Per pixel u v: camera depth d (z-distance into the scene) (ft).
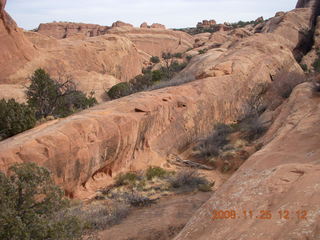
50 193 22.75
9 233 19.13
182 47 313.53
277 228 13.79
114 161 49.39
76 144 40.04
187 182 48.29
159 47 304.09
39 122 60.03
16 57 111.86
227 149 59.11
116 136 47.24
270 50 107.34
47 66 121.80
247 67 91.86
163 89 72.43
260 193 17.88
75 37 189.88
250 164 24.56
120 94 111.96
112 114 49.65
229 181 22.26
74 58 140.87
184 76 104.99
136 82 134.72
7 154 33.22
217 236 15.61
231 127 70.54
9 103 51.62
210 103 74.74
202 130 71.10
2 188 20.45
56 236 21.31
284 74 89.71
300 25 187.32
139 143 55.57
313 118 32.14
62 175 38.37
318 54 163.84
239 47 113.09
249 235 14.16
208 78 81.51
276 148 27.02
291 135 29.04
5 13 109.60
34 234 20.40
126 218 36.86
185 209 37.14
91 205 39.96
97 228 33.40
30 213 20.95
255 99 83.35
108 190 45.34
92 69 149.28
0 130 49.44
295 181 17.52
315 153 22.56
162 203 41.11
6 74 106.32
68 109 86.84
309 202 14.57
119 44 176.45
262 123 63.21
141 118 53.93
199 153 61.41
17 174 22.06
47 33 354.95
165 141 61.67
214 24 444.14
